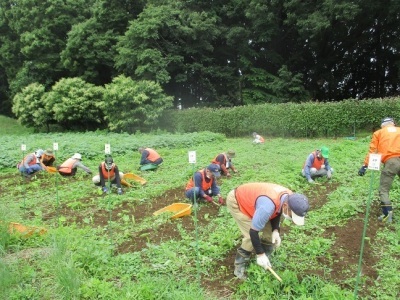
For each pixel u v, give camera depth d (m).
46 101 27.00
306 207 3.97
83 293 4.42
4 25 36.53
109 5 27.78
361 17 23.30
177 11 24.59
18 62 36.44
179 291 4.42
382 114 17.62
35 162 11.85
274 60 27.73
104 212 7.84
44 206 8.52
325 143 16.11
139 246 5.88
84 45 27.73
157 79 23.92
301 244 5.59
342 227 6.23
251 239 4.27
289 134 20.55
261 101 25.78
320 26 21.78
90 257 5.20
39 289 4.57
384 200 6.43
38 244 5.93
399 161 6.38
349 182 8.94
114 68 28.41
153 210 7.81
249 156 13.34
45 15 30.86
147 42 24.19
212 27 25.12
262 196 4.36
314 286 4.46
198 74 27.41
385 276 4.73
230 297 4.42
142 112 23.45
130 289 4.43
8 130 31.84
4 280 4.52
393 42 25.20
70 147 15.53
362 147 13.21
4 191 10.29
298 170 9.99
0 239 5.75
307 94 25.48
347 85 30.44
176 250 5.60
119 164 13.16
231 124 22.25
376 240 5.73
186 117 24.03
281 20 26.25
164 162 13.12
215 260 5.29
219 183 9.59
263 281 4.60
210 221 6.86
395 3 20.78
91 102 25.83
